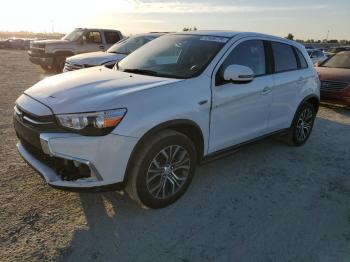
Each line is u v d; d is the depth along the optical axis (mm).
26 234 2936
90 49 13938
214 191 3883
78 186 2920
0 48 39219
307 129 5637
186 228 3174
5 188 3652
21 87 9820
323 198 3893
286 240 3086
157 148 3189
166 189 3443
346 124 7422
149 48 4602
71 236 2959
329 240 3119
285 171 4562
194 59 3904
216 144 3873
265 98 4418
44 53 13242
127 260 2727
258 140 4555
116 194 3662
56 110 2955
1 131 5508
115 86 3311
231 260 2797
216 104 3697
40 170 3057
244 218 3395
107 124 2869
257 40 4473
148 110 3086
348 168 4812
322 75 9000
